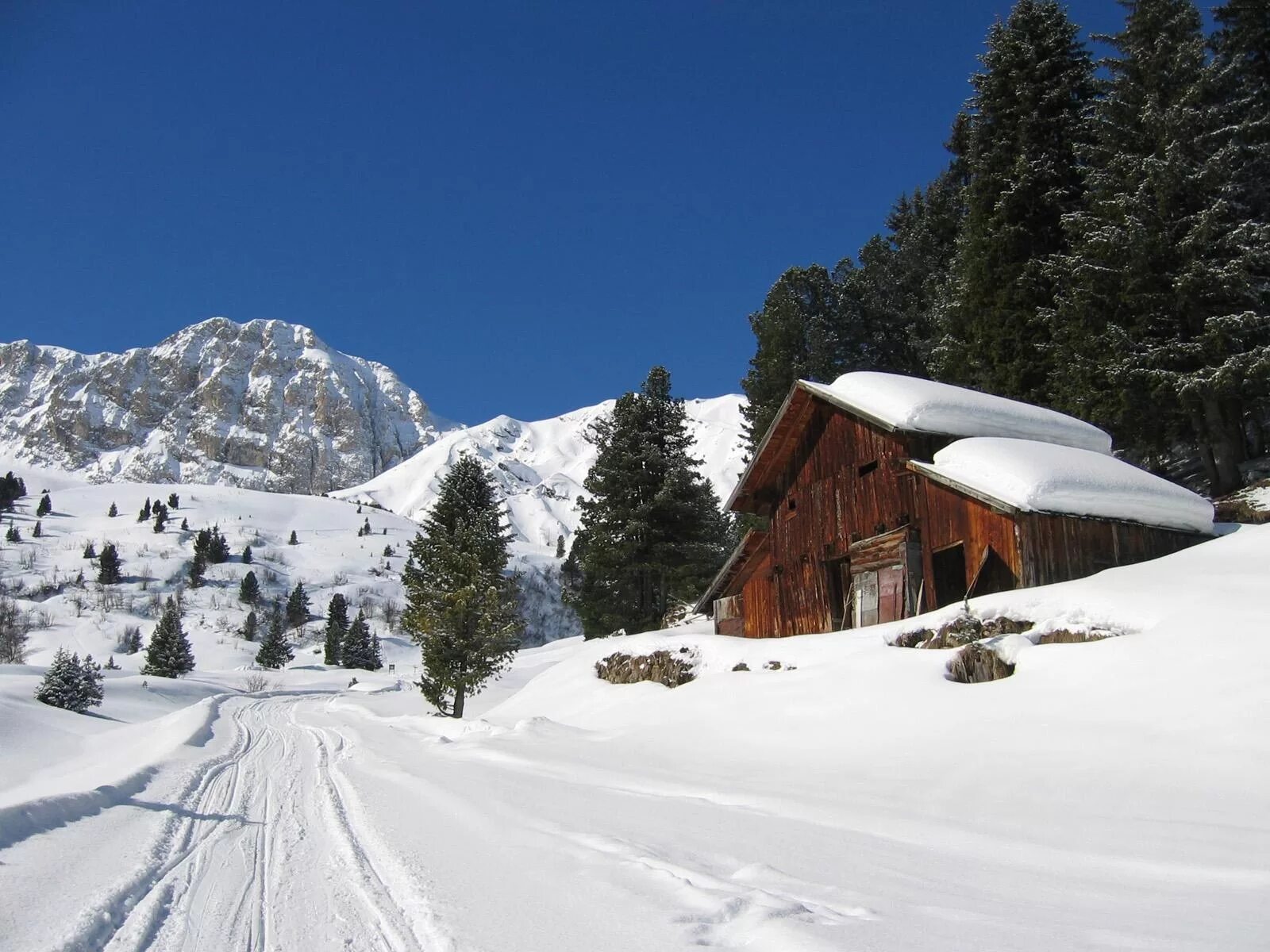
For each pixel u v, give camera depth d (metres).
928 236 43.50
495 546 30.97
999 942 3.88
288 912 5.29
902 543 18.72
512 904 4.99
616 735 13.96
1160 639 9.95
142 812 9.31
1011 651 11.23
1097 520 15.80
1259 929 4.04
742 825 7.22
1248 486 21.64
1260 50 29.36
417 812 8.61
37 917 5.14
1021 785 7.81
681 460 41.72
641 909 4.64
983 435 19.03
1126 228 23.75
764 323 41.00
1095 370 24.28
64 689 38.94
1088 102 30.86
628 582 41.69
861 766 9.44
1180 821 6.42
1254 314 21.31
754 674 14.90
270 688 75.00
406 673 102.44
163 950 4.64
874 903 4.68
